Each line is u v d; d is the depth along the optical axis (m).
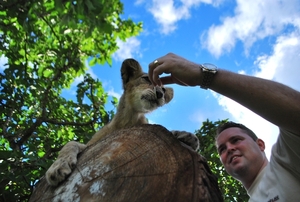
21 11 1.72
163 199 0.57
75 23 1.80
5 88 1.82
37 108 2.04
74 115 2.09
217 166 1.59
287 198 0.60
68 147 0.93
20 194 1.43
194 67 0.56
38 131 1.92
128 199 0.58
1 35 2.12
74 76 2.28
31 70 2.08
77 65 2.19
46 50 2.22
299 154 0.56
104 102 2.12
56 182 0.70
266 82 0.53
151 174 0.60
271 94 0.51
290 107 0.50
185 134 1.01
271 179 0.66
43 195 0.72
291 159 0.59
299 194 0.59
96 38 2.35
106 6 1.91
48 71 2.14
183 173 0.59
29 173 1.33
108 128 1.38
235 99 0.54
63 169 0.71
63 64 2.15
